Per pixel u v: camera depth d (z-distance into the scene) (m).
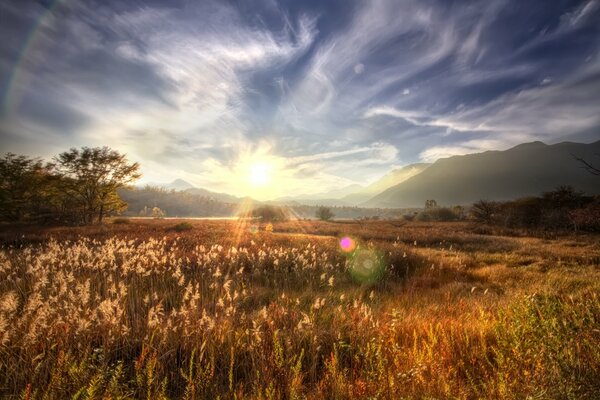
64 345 3.71
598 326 3.53
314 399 2.85
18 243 16.55
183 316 4.50
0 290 5.88
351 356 3.83
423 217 62.97
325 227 37.66
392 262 12.33
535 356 2.90
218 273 6.41
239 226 32.34
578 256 13.94
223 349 3.91
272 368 3.34
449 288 8.39
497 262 13.39
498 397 2.46
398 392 2.68
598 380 2.43
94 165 32.97
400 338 4.30
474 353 3.51
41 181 32.44
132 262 7.47
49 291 5.73
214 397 3.01
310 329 4.36
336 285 8.77
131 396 2.98
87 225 29.89
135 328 4.30
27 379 3.18
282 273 9.59
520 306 4.57
